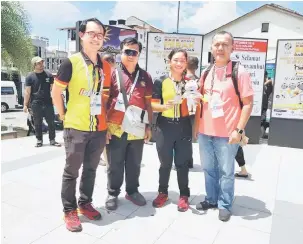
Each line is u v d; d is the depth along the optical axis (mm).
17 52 12398
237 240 2857
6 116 18625
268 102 8773
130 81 3277
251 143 7324
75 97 2834
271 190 4164
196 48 7199
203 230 3021
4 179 4266
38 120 6332
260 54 7031
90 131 2881
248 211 3484
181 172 3447
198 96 3156
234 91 3074
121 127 3266
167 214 3338
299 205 3689
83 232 2906
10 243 2682
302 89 6785
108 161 3410
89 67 2820
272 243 2826
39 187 3992
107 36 7176
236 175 4707
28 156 5539
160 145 3379
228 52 3076
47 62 32906
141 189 4078
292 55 6797
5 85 21203
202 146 3377
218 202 3404
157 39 7094
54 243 2705
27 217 3164
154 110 3318
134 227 3035
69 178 2928
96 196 3770
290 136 6980
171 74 3348
